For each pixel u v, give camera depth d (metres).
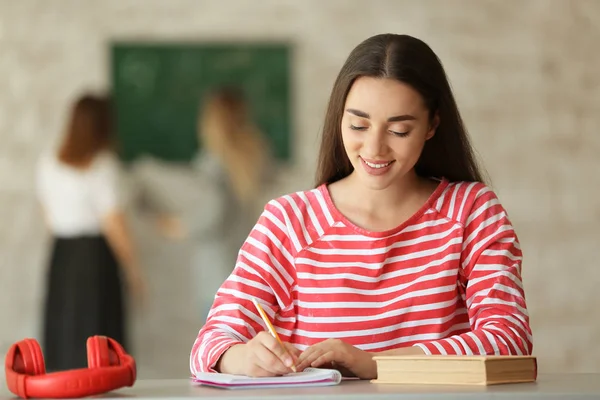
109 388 1.74
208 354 2.01
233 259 6.24
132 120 6.54
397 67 2.06
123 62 6.54
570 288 6.63
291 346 1.98
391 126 2.07
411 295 2.18
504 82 6.59
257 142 6.33
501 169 6.61
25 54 6.49
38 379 1.73
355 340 2.17
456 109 2.22
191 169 6.52
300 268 2.21
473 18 6.57
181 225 6.46
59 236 5.55
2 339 6.46
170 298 6.56
